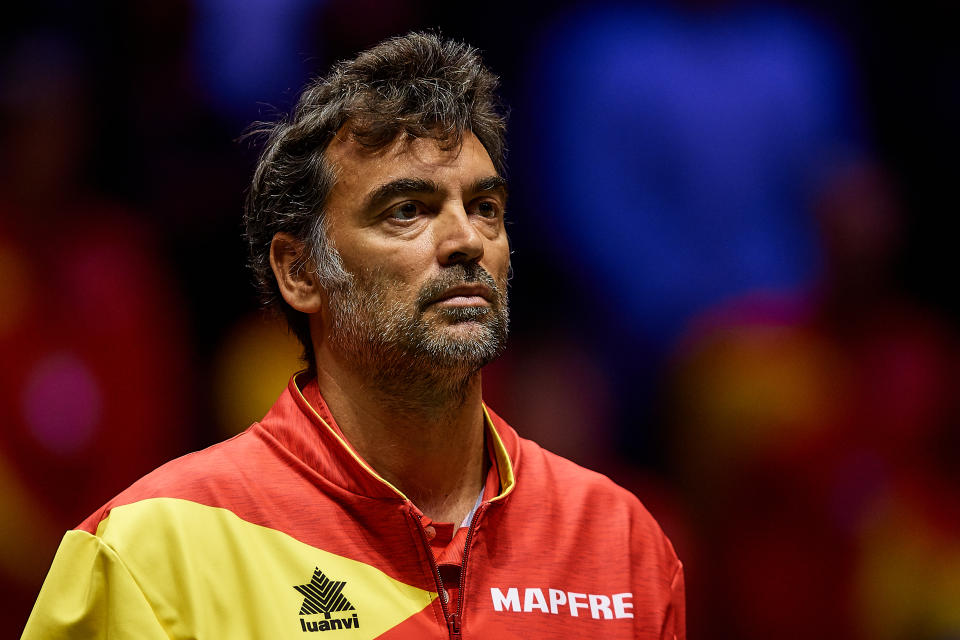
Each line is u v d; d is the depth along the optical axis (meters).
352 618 7.71
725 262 20.03
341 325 8.38
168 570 7.66
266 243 9.05
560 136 20.17
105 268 15.73
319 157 8.54
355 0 18.89
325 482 8.13
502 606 8.17
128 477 15.01
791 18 21.19
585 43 20.41
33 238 15.36
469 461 8.77
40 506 14.22
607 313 19.73
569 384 18.84
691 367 18.97
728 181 20.33
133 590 7.51
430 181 8.21
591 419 18.64
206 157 17.86
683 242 20.11
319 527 8.01
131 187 17.22
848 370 18.52
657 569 9.00
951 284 20.69
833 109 21.11
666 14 20.72
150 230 16.89
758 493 17.69
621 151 20.25
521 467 8.98
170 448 15.77
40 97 16.34
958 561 17.44
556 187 20.06
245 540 7.83
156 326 16.05
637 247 20.00
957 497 17.92
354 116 8.42
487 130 9.04
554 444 18.27
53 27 17.19
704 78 20.61
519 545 8.51
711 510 17.83
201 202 17.64
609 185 20.14
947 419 18.42
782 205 20.42
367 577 7.90
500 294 8.46
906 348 18.73
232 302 17.45
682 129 20.39
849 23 21.48
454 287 8.12
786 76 20.91
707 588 17.41
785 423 17.92
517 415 18.31
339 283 8.37
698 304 19.78
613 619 8.48
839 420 18.05
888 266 19.81
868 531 17.47
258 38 18.42
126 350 15.38
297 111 8.92
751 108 20.67
